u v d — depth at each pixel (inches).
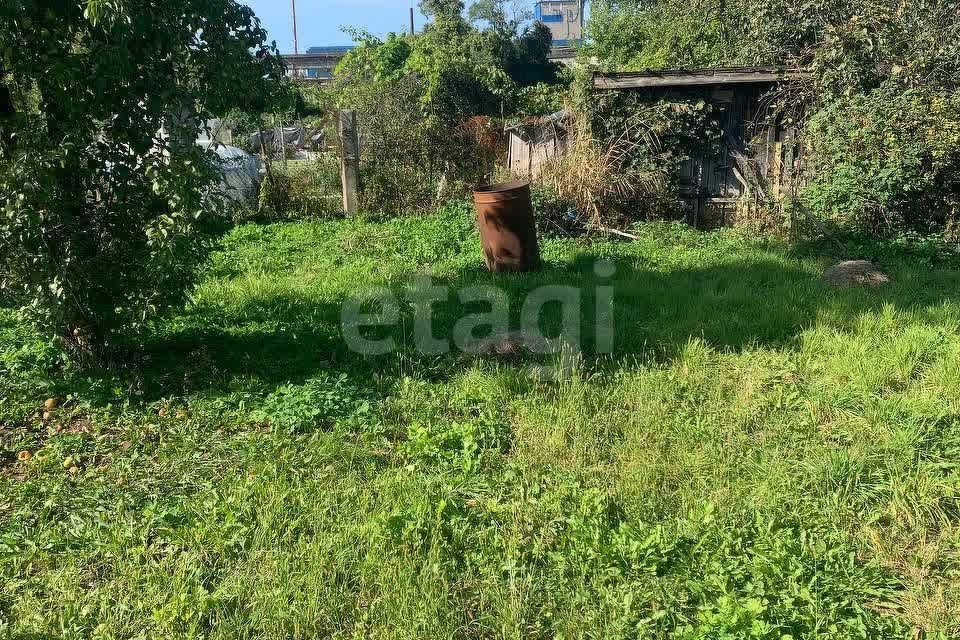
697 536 140.9
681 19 724.7
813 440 181.8
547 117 553.0
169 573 133.3
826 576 129.6
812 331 257.9
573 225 473.1
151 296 208.2
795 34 492.4
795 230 433.1
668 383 213.5
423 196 562.9
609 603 124.0
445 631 119.3
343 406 199.8
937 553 139.1
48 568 137.3
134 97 197.8
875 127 411.5
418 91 663.1
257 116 254.5
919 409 194.4
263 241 446.9
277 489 158.6
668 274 352.2
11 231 184.9
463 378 220.4
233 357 239.9
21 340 249.4
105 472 170.6
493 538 141.8
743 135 503.5
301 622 121.5
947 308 283.3
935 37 434.6
